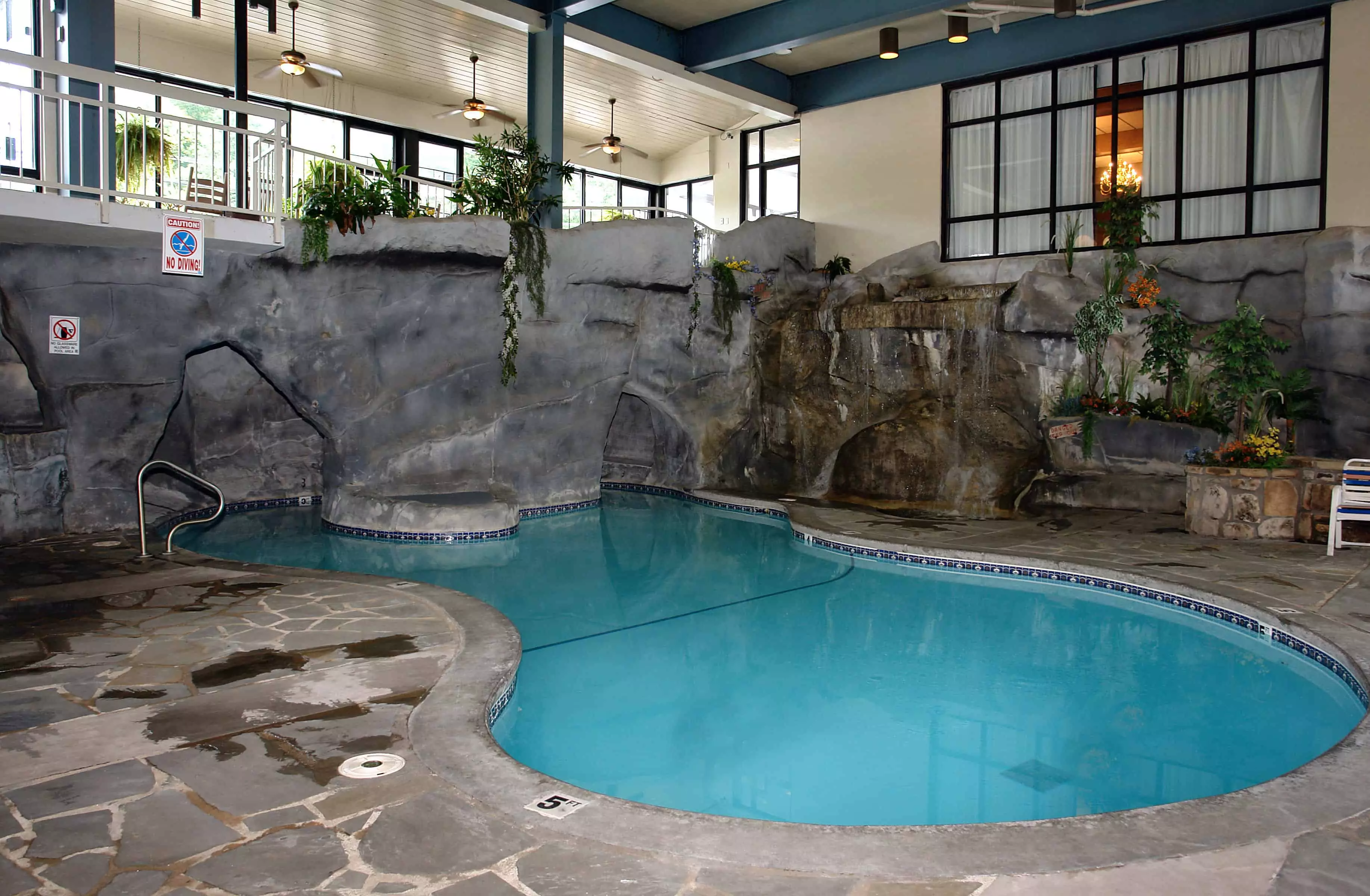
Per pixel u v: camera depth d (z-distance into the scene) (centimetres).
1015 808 457
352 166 1102
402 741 432
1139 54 1346
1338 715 577
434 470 1188
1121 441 1152
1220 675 652
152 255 953
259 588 735
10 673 529
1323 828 351
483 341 1188
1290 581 773
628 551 1070
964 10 1341
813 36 1372
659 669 680
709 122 1938
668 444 1510
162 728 447
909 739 553
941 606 834
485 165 1268
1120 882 313
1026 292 1234
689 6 1422
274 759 411
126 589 729
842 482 1344
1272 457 968
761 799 470
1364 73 1169
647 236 1312
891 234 1578
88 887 306
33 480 930
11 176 774
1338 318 1125
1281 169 1245
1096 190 1390
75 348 934
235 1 1159
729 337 1426
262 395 1267
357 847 334
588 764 513
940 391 1278
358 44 1523
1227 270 1223
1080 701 613
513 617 801
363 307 1092
